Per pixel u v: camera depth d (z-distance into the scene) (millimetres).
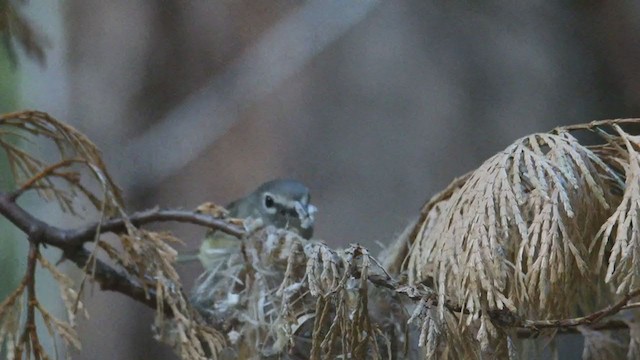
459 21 11906
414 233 5258
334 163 12117
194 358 4828
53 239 5074
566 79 11461
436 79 11938
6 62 10414
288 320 4508
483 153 11758
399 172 11922
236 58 12336
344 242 11828
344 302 4336
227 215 5543
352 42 12219
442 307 4250
